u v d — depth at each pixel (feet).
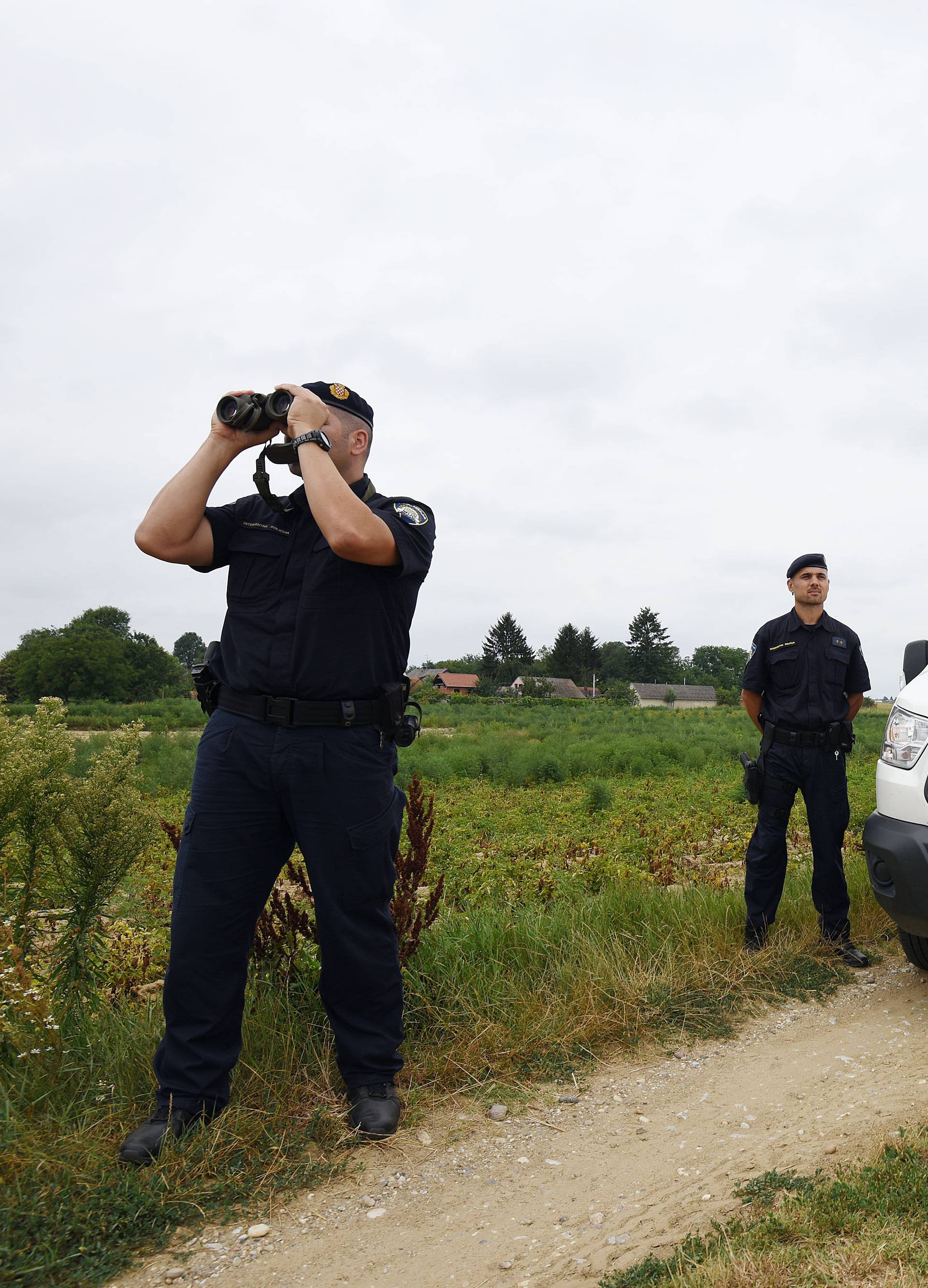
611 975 12.19
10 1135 7.25
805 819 28.09
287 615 8.57
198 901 8.34
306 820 8.55
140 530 8.61
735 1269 5.81
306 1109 8.82
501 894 17.83
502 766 51.57
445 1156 8.29
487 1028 10.53
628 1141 8.59
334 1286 6.33
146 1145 7.64
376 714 8.75
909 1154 7.51
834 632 14.70
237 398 8.80
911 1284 5.57
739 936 14.60
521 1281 6.29
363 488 9.30
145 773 45.85
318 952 11.21
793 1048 11.02
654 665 368.27
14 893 9.36
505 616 375.25
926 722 12.36
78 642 260.01
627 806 34.35
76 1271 6.35
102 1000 10.41
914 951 13.29
